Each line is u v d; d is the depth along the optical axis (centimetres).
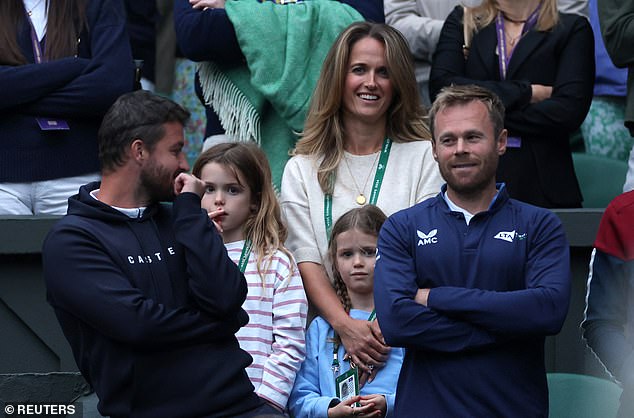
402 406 1501
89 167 2030
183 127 1471
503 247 1495
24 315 1947
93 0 2067
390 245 1527
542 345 1524
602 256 1533
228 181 1720
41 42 2033
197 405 1396
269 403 1627
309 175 1820
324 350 1711
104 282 1373
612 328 1512
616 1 2064
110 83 2019
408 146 1836
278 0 2134
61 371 1952
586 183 2489
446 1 2319
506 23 2141
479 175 1506
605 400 1758
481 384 1460
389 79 1825
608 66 2519
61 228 1397
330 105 1830
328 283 1764
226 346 1432
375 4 2155
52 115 2003
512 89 2055
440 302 1461
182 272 1430
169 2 2616
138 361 1386
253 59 2023
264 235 1728
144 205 1449
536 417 1477
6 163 1986
